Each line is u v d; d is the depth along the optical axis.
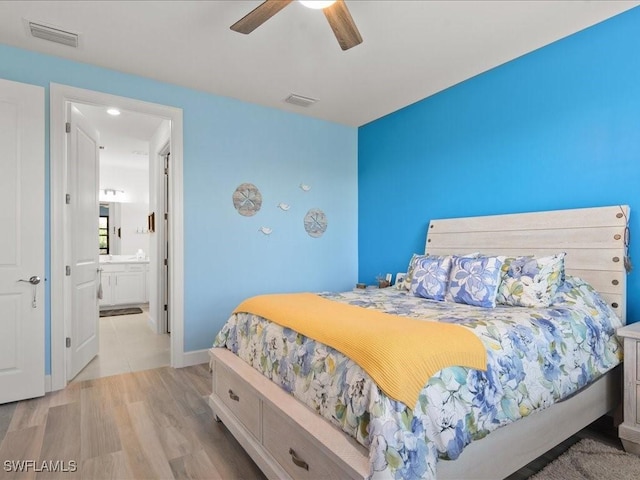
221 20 2.43
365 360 1.40
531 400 1.64
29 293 2.66
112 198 6.95
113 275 6.44
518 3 2.27
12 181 2.62
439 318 1.91
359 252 4.66
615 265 2.36
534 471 1.84
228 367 2.20
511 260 2.54
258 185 3.90
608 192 2.47
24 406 2.54
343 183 4.58
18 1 2.22
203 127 3.57
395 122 4.12
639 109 2.33
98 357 3.69
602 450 2.02
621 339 2.23
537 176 2.83
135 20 2.43
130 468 1.85
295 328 1.87
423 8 2.31
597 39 2.51
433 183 3.67
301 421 1.52
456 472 1.41
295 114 4.18
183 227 3.44
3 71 2.70
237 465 1.90
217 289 3.63
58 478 1.77
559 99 2.71
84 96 2.99
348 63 3.02
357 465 1.23
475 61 3.00
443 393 1.35
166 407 2.55
